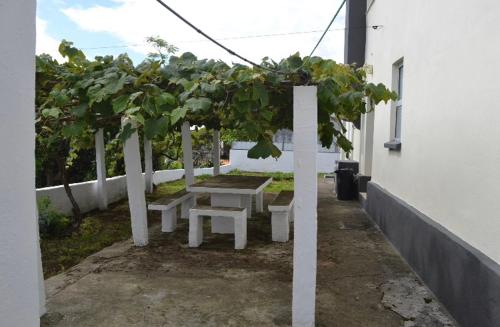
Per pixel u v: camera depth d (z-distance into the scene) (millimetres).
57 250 5598
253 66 3328
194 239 5660
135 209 5680
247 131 3385
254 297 3961
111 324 3424
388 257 5203
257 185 6309
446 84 3928
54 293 4039
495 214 2963
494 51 3000
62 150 7355
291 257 5215
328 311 3662
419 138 4758
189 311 3664
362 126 9992
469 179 3404
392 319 3518
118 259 5137
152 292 4074
